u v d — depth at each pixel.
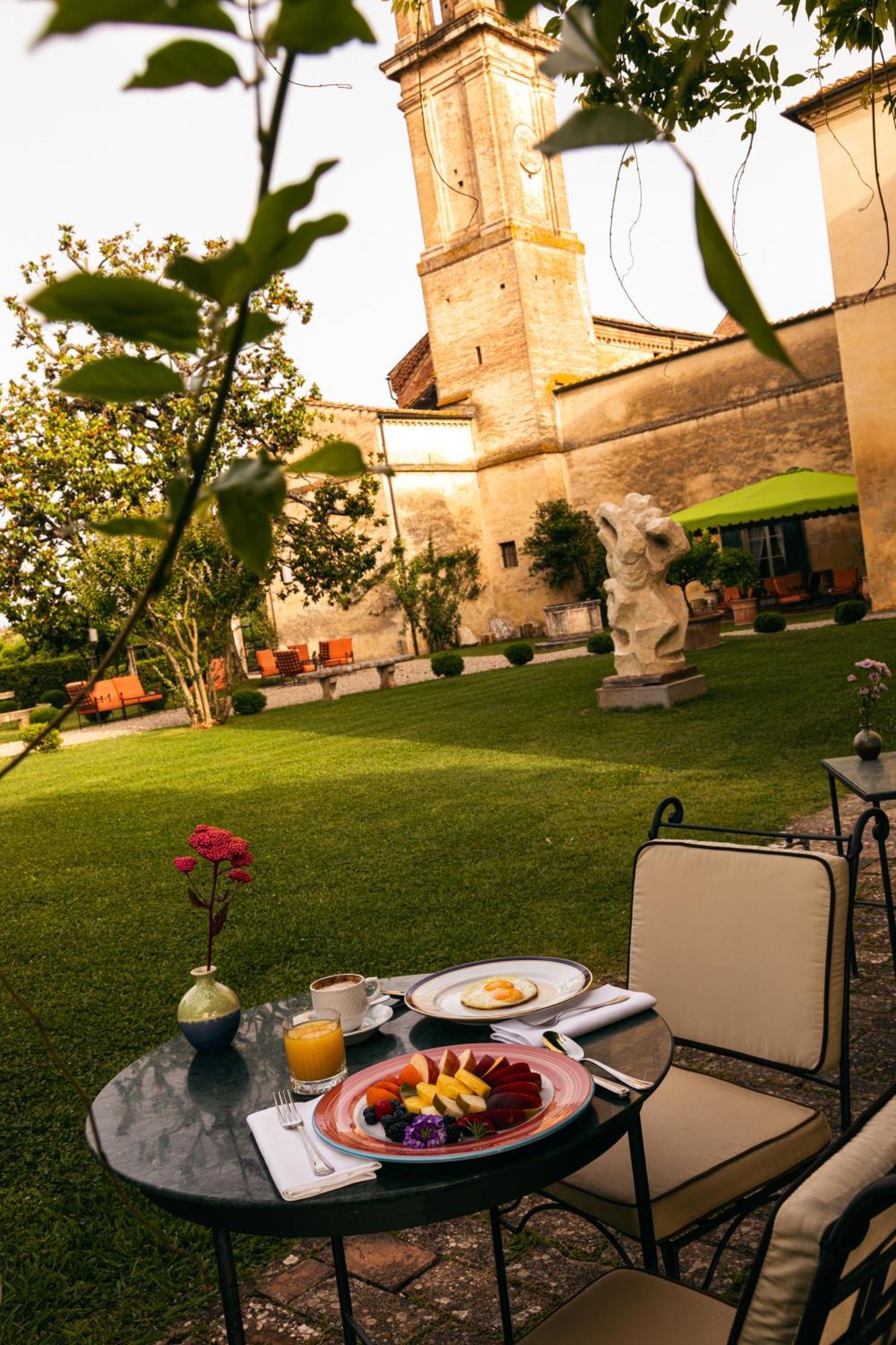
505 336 32.31
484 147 31.78
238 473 0.52
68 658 35.59
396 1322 2.91
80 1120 4.38
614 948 5.50
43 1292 3.19
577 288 33.50
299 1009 2.80
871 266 19.66
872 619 19.55
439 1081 1.99
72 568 19.61
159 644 20.98
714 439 28.69
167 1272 3.24
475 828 8.55
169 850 9.62
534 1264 3.09
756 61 3.76
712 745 10.46
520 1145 1.85
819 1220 1.20
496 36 31.16
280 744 16.05
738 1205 2.46
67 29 0.30
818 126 19.56
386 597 31.14
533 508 32.28
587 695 15.61
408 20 32.28
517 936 5.87
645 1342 1.94
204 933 6.87
